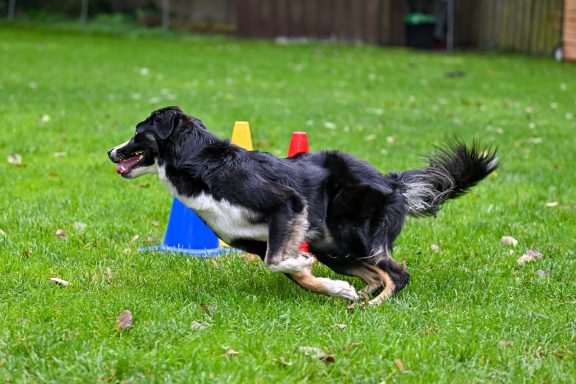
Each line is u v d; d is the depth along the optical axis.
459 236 8.73
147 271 7.36
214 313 6.16
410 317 6.16
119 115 15.77
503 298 6.78
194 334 5.70
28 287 6.71
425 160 7.23
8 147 12.63
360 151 13.15
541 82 23.58
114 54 27.89
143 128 6.54
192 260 7.73
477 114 17.72
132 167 6.66
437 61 28.56
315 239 6.66
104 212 9.30
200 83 21.50
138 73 23.16
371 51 31.14
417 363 5.32
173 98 18.31
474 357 5.41
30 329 5.68
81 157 12.29
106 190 10.42
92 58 26.47
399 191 6.75
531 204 10.12
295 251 6.25
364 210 6.54
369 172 6.67
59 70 23.16
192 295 6.67
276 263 6.19
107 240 8.30
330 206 6.56
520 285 7.15
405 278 6.84
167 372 5.09
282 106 17.83
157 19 38.62
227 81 22.06
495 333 5.89
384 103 19.03
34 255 7.66
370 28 33.91
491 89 21.98
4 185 10.45
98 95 18.38
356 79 23.47
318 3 34.44
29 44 30.06
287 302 6.53
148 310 6.16
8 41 30.78
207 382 4.93
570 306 6.61
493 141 14.48
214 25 38.41
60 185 10.59
